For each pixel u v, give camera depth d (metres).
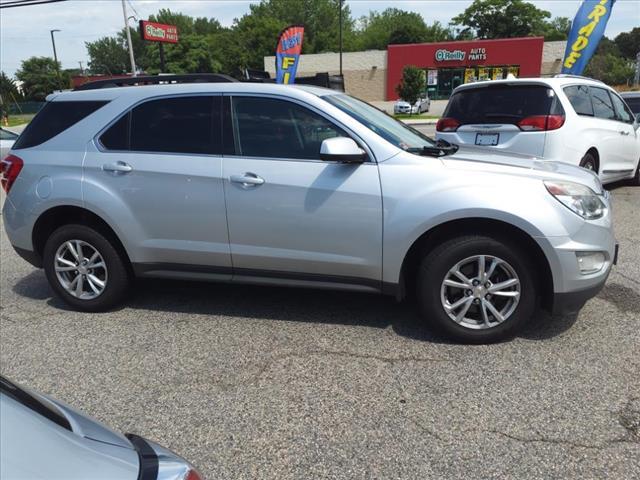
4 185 4.52
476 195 3.43
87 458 1.30
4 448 1.20
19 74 83.75
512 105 6.72
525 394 3.04
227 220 3.91
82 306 4.49
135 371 3.50
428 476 2.45
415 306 4.33
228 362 3.56
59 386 3.35
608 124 7.56
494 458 2.55
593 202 3.53
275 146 3.85
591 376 3.20
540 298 3.72
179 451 2.69
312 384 3.25
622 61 64.75
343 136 3.72
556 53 44.00
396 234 3.58
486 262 3.55
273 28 72.81
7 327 4.28
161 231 4.10
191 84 4.09
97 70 109.19
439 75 46.62
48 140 4.39
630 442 2.62
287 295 4.68
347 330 3.95
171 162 4.01
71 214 4.47
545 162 3.98
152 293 4.86
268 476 2.50
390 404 3.01
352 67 48.53
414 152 3.75
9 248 6.81
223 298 4.68
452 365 3.38
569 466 2.48
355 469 2.52
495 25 72.62
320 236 3.75
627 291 4.50
